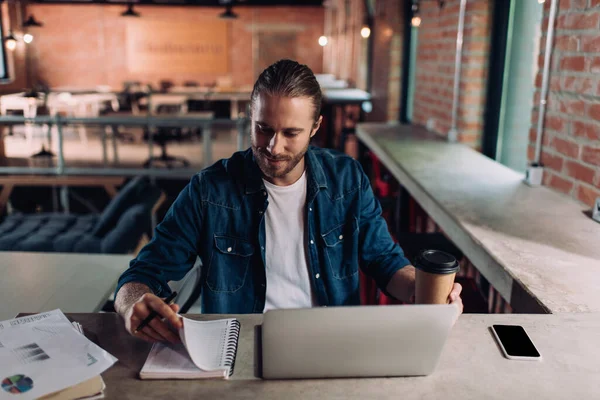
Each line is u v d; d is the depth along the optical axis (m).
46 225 4.46
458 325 1.32
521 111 3.40
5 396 0.99
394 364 1.10
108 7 14.11
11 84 11.18
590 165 2.23
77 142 10.18
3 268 2.42
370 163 6.02
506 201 2.39
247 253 1.57
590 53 2.19
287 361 1.08
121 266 2.47
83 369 1.09
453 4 4.00
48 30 13.96
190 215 1.55
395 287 1.56
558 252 1.79
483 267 1.84
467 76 3.78
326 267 1.60
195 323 1.31
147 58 14.56
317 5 11.55
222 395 1.06
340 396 1.05
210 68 14.84
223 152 9.22
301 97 1.30
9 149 9.34
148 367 1.13
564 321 1.34
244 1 9.30
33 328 1.26
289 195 1.56
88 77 14.38
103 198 6.36
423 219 4.21
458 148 3.75
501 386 1.08
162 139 8.02
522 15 3.37
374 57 7.76
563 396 1.05
